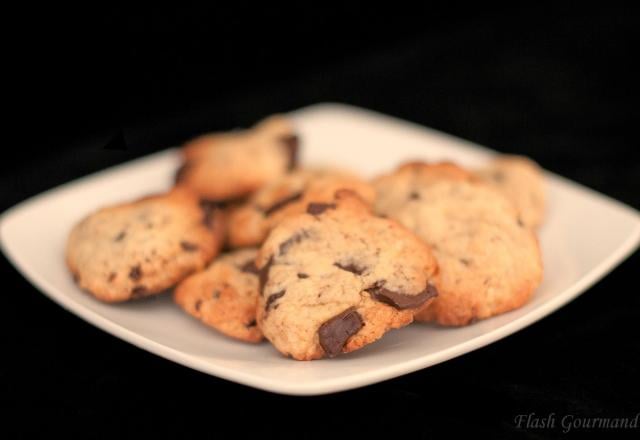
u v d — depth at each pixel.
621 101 0.67
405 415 0.40
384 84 0.71
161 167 0.54
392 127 0.56
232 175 0.51
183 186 0.50
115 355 0.44
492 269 0.42
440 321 0.42
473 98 0.69
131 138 0.65
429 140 0.55
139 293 0.44
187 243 0.45
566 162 0.60
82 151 0.63
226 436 0.40
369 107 0.68
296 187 0.48
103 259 0.45
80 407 0.41
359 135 0.56
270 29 0.72
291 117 0.58
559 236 0.47
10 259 0.48
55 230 0.49
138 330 0.43
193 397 0.41
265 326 0.41
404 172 0.47
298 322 0.40
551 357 0.42
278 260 0.42
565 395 0.41
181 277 0.45
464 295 0.42
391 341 0.41
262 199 0.48
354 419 0.40
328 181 0.47
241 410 0.41
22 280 0.49
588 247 0.46
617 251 0.45
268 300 0.41
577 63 0.72
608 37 0.75
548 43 0.75
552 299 0.42
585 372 0.42
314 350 0.40
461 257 0.43
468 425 0.39
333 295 0.40
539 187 0.49
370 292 0.40
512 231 0.44
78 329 0.46
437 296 0.41
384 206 0.46
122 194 0.52
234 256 0.46
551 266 0.45
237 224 0.47
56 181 0.60
